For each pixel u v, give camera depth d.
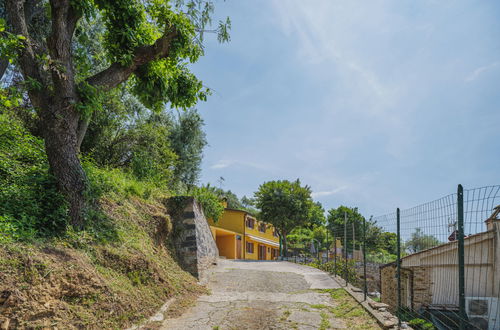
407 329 5.31
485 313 4.88
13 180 5.90
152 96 8.82
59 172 5.88
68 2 6.22
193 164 19.91
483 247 5.04
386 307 6.76
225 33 7.93
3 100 6.26
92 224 6.38
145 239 7.88
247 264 15.80
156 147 13.98
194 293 7.77
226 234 28.62
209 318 5.95
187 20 7.66
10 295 3.41
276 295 8.20
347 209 41.53
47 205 5.50
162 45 7.46
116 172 10.59
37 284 3.84
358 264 15.62
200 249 10.55
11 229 4.49
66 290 4.21
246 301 7.43
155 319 5.45
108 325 4.46
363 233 8.19
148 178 12.36
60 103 5.94
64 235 5.35
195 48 8.08
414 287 8.30
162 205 10.59
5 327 3.20
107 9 6.86
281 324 5.73
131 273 6.00
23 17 6.03
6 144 7.35
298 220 28.56
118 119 12.81
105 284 4.95
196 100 9.32
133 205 8.80
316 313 6.48
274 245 39.06
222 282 9.79
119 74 7.25
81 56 7.14
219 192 33.59
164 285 6.83
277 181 29.89
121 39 7.16
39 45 6.43
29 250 4.22
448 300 5.46
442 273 5.69
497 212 3.57
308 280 10.72
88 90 6.27
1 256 3.79
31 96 6.06
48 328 3.62
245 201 54.31
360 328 5.51
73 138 6.12
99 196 7.29
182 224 10.41
